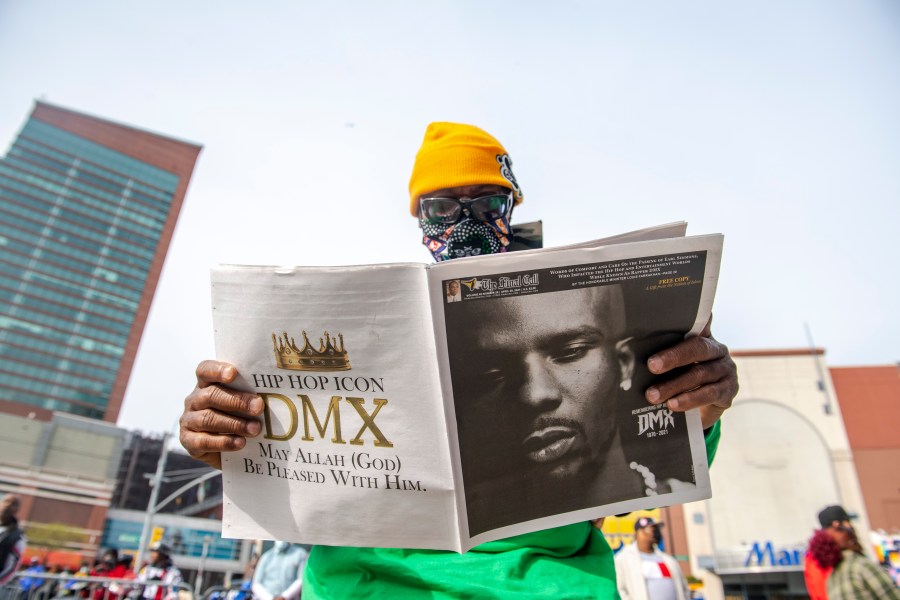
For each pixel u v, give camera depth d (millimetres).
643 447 1271
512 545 1235
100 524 60906
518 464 1205
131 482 65750
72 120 104562
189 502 62875
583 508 1233
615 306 1235
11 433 60156
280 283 1203
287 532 1248
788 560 22547
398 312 1165
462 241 1940
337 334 1189
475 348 1185
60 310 91812
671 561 4742
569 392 1232
